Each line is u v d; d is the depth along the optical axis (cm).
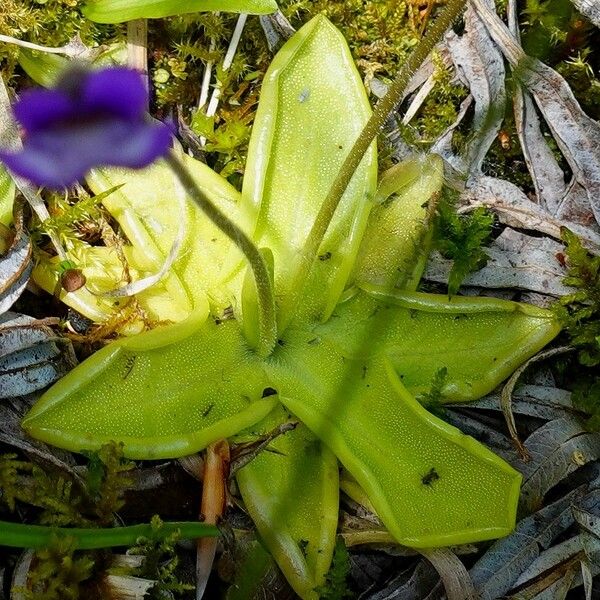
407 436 11
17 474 11
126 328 12
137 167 5
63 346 12
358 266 12
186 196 12
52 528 10
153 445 11
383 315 12
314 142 12
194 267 12
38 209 11
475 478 11
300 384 12
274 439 11
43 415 10
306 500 11
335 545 11
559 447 12
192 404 11
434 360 12
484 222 12
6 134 11
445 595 11
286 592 11
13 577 10
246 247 9
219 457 11
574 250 12
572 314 12
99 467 11
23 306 12
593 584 12
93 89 5
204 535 10
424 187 12
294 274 11
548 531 12
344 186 10
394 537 11
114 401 11
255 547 11
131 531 10
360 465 11
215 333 12
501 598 11
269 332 11
